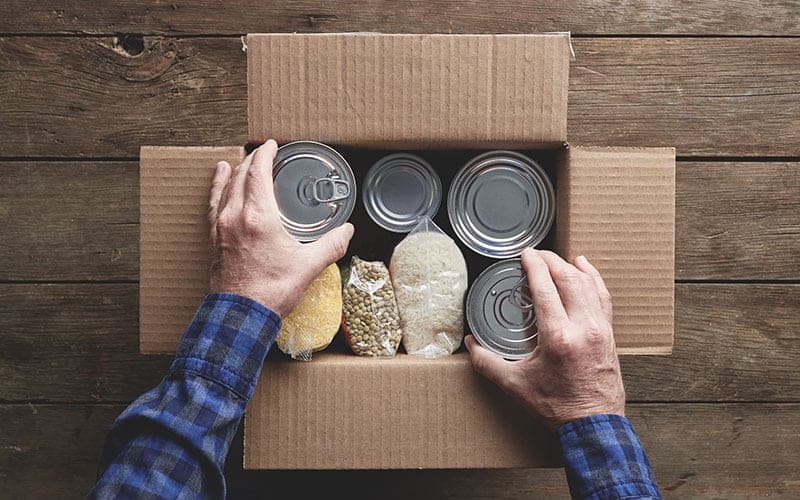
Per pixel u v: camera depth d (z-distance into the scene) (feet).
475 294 3.18
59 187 4.35
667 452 4.35
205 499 2.61
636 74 4.39
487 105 3.06
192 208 3.02
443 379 3.03
